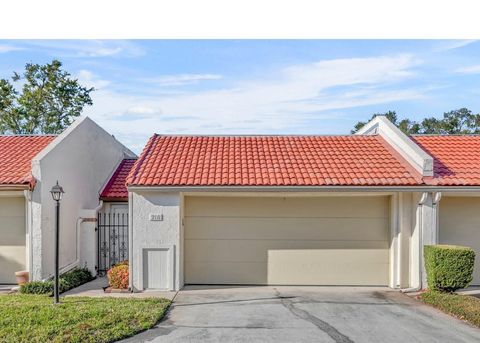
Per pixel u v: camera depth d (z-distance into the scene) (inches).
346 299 434.9
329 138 616.7
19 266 511.5
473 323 347.3
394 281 493.4
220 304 411.5
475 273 509.7
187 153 556.1
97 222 633.6
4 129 1375.5
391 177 479.8
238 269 507.2
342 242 508.1
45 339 298.0
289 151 566.9
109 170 730.2
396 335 319.0
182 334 319.3
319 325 342.6
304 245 508.4
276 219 510.0
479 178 481.1
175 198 472.7
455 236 511.8
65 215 554.9
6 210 515.2
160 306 387.2
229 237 509.4
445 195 494.3
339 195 500.1
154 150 563.5
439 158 542.6
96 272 603.8
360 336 316.5
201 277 506.9
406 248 490.9
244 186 467.5
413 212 488.4
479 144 596.1
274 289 485.4
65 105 1412.4
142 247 469.1
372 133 642.8
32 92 1358.3
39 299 413.7
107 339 301.9
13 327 319.6
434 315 373.7
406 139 538.6
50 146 526.0
